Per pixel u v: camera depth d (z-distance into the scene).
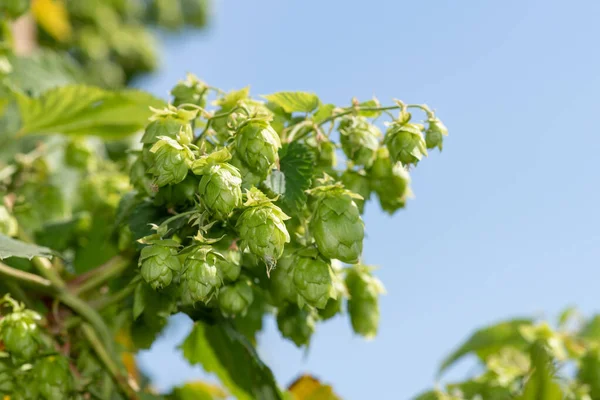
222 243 0.77
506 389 0.97
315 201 0.76
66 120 1.02
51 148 1.05
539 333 1.00
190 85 0.80
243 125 0.74
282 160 0.78
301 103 0.81
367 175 0.81
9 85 1.01
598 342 1.02
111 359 0.86
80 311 0.85
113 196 1.04
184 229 0.77
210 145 0.77
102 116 1.03
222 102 0.79
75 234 1.02
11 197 0.99
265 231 0.71
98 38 2.33
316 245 0.76
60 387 0.80
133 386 0.87
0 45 1.03
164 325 0.90
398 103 0.77
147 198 0.81
